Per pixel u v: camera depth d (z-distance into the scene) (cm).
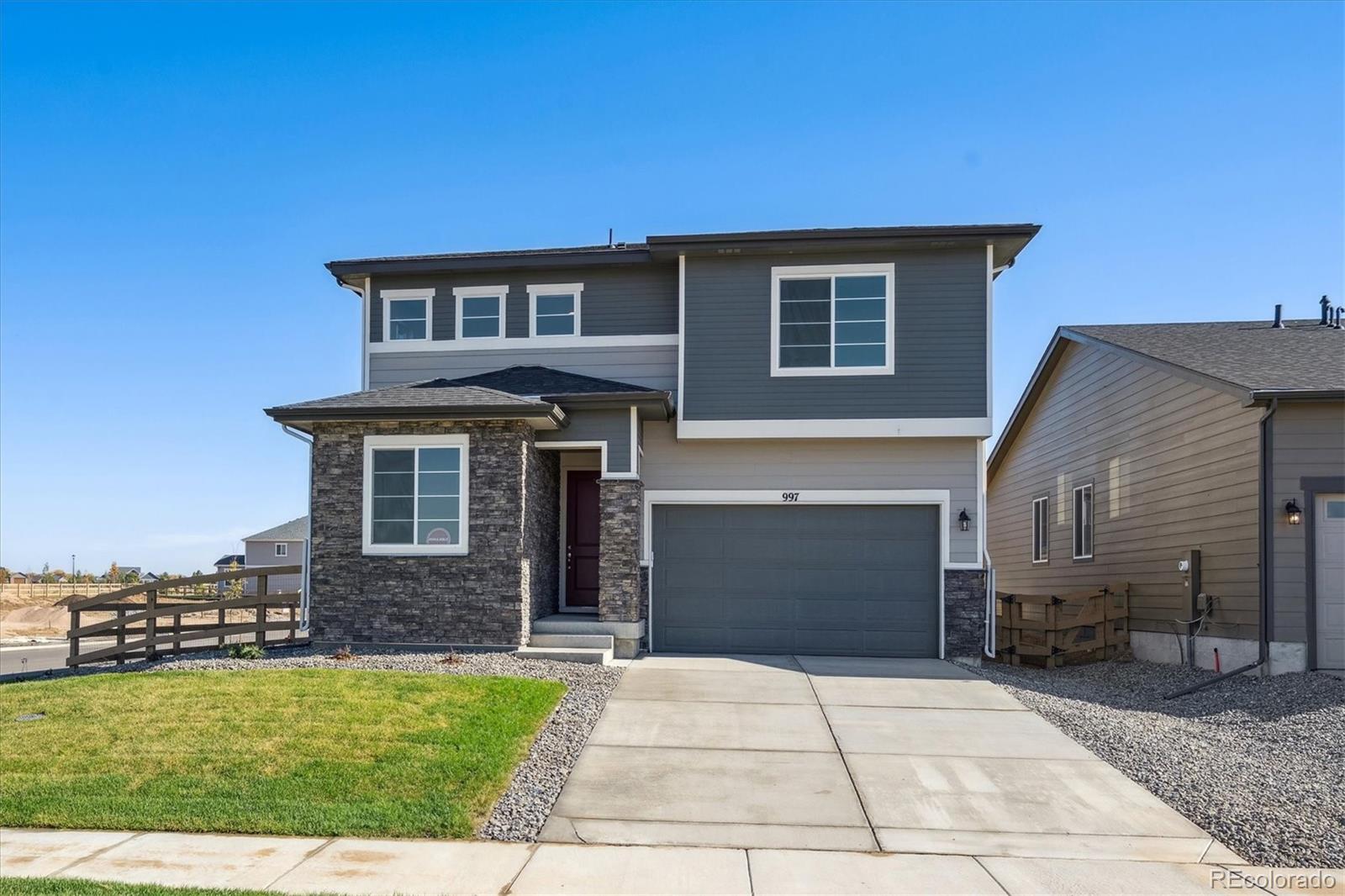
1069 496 2039
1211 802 763
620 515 1427
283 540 5253
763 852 664
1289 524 1266
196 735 876
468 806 733
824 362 1500
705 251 1520
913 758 888
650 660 1383
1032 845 682
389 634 1367
